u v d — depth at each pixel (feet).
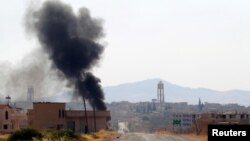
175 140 281.74
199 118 444.14
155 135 374.02
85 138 280.31
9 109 399.85
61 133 257.55
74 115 437.99
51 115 416.05
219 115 422.82
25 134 225.56
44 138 226.58
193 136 351.87
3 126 392.27
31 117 416.67
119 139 292.81
